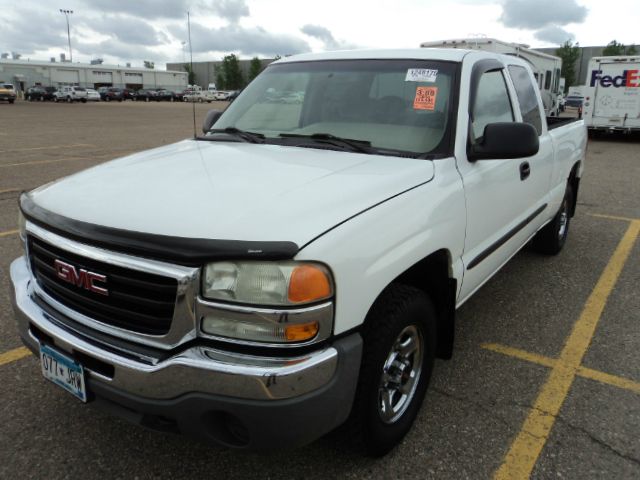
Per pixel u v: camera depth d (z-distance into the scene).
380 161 2.65
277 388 1.83
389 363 2.39
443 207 2.58
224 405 1.86
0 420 2.75
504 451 2.59
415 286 2.79
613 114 17.42
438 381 3.19
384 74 3.23
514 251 3.94
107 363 2.01
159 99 65.62
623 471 2.47
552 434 2.72
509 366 3.38
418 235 2.38
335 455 2.54
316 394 1.91
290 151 2.86
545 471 2.46
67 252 2.09
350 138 3.00
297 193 2.17
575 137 5.18
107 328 2.06
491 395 3.05
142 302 1.94
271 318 1.83
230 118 3.54
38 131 19.28
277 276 1.83
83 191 2.31
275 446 1.92
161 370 1.90
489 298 4.44
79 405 2.89
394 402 2.56
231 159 2.70
